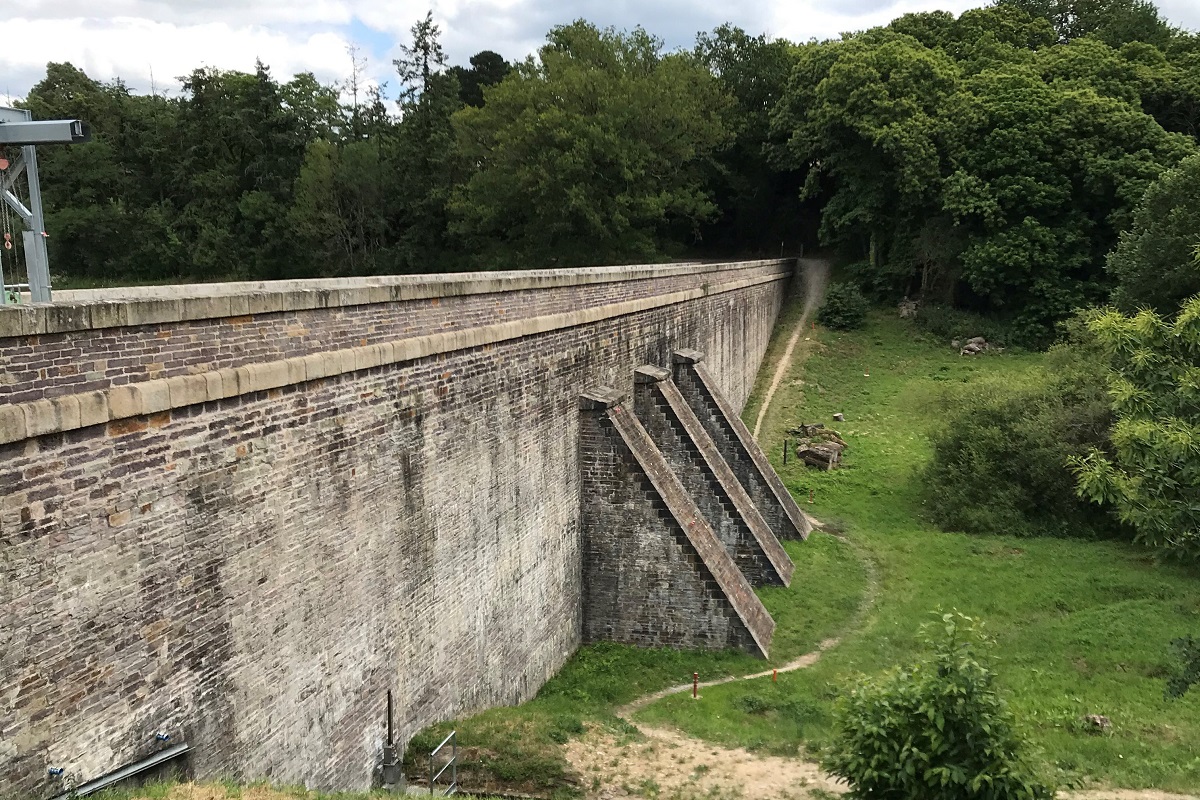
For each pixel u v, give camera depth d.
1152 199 43.91
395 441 15.83
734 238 80.44
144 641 10.73
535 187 50.81
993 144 55.75
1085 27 74.88
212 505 11.67
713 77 68.25
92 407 9.71
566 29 58.69
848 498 38.03
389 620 15.94
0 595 8.94
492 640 19.89
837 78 59.19
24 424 8.95
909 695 12.62
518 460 20.86
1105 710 20.52
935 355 55.66
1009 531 33.78
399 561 16.16
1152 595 27.39
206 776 11.72
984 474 34.94
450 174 63.03
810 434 44.78
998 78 57.97
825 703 21.25
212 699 11.82
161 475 10.84
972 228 57.84
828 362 55.41
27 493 9.16
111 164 70.44
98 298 12.37
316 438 13.72
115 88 79.94
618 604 25.03
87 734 10.02
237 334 12.05
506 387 20.05
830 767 13.09
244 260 66.94
